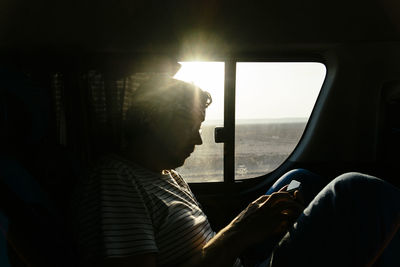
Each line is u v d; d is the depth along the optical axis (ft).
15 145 3.14
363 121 6.75
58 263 2.79
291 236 2.70
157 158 3.24
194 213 3.25
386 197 2.45
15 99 3.01
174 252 2.90
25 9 4.36
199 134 3.41
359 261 2.46
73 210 2.87
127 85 5.64
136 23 4.83
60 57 5.38
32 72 5.33
